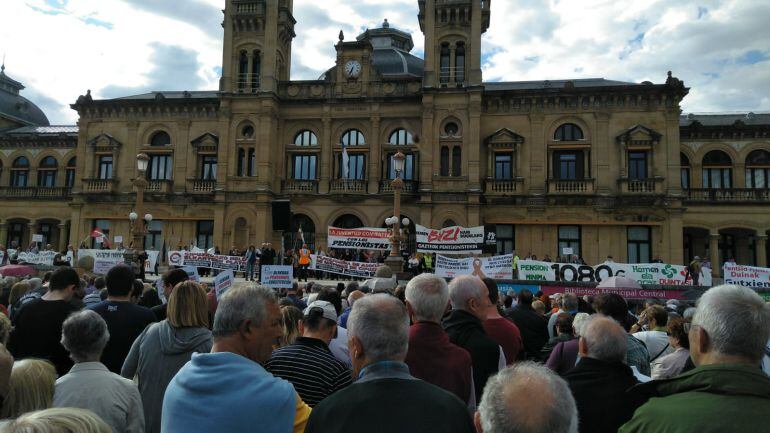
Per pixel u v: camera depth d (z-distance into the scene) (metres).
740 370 3.46
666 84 42.44
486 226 44.25
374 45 55.44
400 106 46.06
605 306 7.98
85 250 29.72
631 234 42.72
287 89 47.66
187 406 3.94
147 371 6.00
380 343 4.05
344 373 5.79
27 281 11.77
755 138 48.16
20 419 2.55
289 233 46.72
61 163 57.78
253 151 46.44
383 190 45.25
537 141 44.34
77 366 5.27
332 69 47.41
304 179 46.41
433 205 43.44
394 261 26.03
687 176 49.12
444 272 26.88
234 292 4.57
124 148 49.31
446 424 3.52
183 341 6.02
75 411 2.67
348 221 46.66
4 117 63.66
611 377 5.09
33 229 56.41
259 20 47.28
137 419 5.22
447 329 6.37
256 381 4.02
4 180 58.69
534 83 51.09
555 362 6.88
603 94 43.53
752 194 46.81
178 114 48.94
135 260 27.53
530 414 2.82
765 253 46.06
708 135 48.88
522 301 10.46
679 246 41.53
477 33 44.69
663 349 8.98
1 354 3.69
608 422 4.90
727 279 25.66
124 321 7.56
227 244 44.97
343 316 9.77
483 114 45.38
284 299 9.53
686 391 3.59
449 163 44.00
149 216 30.72
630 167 43.50
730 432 3.18
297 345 5.91
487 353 6.04
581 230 43.12
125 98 51.09
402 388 3.76
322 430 3.60
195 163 47.94
